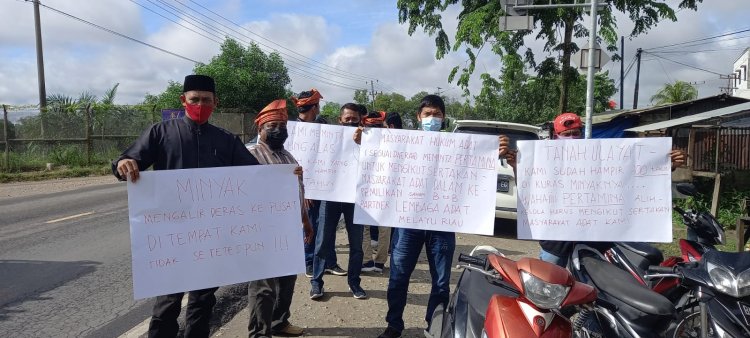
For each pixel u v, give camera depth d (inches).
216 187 123.8
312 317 179.0
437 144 149.3
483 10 685.3
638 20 702.5
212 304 129.0
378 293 204.7
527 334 92.9
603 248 152.2
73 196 489.1
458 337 116.4
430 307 151.9
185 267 120.2
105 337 165.0
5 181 612.7
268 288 140.9
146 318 181.8
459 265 130.2
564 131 155.2
